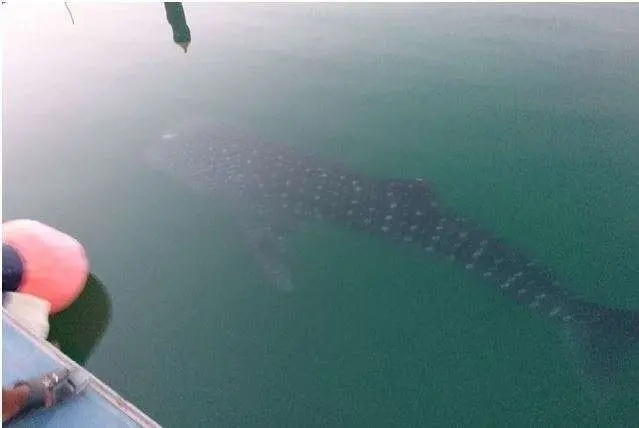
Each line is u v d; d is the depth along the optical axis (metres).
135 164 11.17
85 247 9.34
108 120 12.45
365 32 15.21
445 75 13.12
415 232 9.05
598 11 15.04
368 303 8.47
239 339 8.07
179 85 13.62
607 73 12.42
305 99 12.79
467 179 10.30
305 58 14.33
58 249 7.96
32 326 7.06
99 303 8.53
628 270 8.45
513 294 8.07
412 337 8.00
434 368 7.65
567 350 7.55
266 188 10.21
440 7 16.19
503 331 7.95
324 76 13.52
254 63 14.25
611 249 8.77
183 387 7.54
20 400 5.43
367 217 9.44
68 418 5.73
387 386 7.48
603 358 7.31
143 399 7.39
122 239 9.53
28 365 6.20
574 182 10.03
